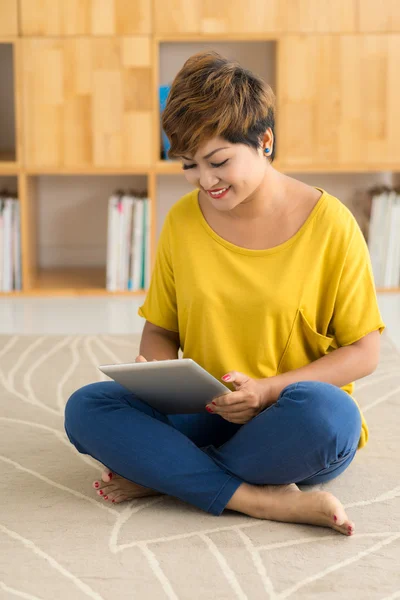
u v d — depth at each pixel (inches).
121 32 141.6
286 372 68.7
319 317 70.3
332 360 68.6
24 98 142.8
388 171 153.8
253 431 65.9
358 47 142.7
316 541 63.6
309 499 65.5
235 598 56.1
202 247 69.7
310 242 68.2
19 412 92.3
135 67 142.6
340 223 68.2
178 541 63.9
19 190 145.2
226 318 69.1
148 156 145.0
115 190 165.6
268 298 67.7
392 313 134.8
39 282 153.8
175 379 61.9
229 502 67.2
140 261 148.1
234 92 61.2
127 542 63.9
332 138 144.7
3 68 161.2
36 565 60.8
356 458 79.6
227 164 62.1
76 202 165.6
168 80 159.0
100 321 131.4
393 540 63.8
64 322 130.7
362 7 141.9
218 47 158.1
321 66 142.8
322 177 165.5
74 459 80.0
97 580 58.6
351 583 57.9
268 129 64.3
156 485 67.6
